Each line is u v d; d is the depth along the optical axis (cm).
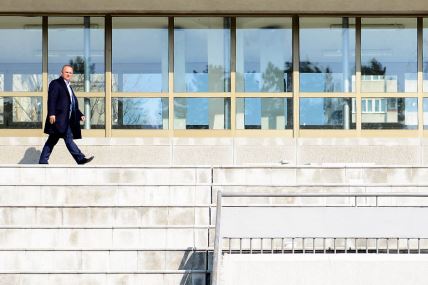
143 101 2136
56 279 1341
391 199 1539
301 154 2058
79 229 1403
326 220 1286
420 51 2142
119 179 1580
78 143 2042
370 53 2142
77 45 2144
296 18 2139
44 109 2127
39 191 1507
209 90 2145
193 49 2152
